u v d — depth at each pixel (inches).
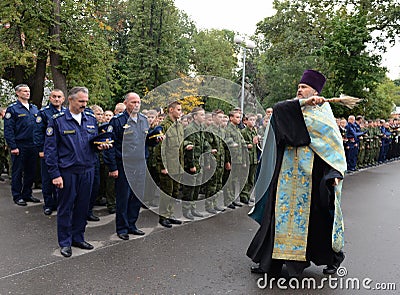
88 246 180.2
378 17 745.0
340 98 145.0
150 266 162.9
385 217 256.4
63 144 170.2
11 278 148.4
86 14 528.4
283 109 150.5
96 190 223.5
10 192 286.2
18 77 532.7
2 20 454.0
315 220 150.7
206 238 200.7
